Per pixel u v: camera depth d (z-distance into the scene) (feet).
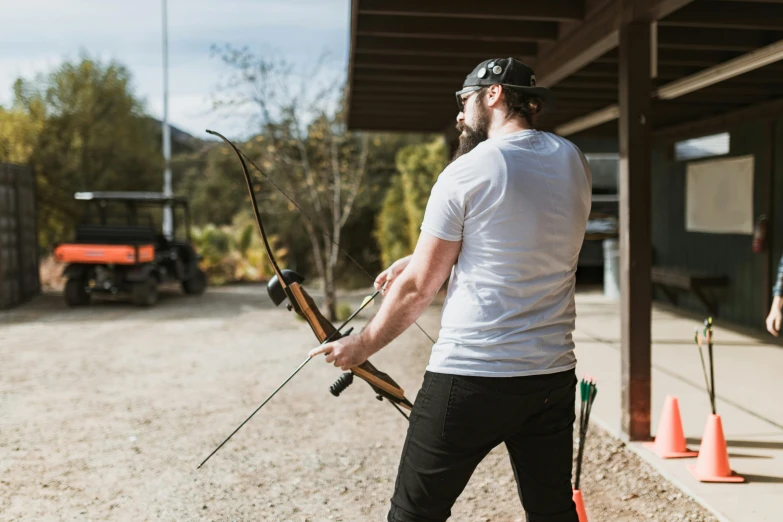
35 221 46.91
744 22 15.11
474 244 6.40
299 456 14.40
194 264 48.70
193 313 38.73
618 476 12.86
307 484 12.87
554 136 6.84
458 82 24.35
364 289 51.70
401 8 16.02
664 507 11.46
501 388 6.29
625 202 14.35
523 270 6.34
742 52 20.10
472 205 6.32
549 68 19.16
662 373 20.54
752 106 27.02
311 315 7.33
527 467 6.86
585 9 16.22
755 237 26.55
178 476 13.32
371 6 15.99
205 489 12.65
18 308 41.27
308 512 11.63
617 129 36.01
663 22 14.92
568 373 6.68
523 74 6.91
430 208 6.49
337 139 37.81
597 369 21.43
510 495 12.21
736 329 27.66
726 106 28.22
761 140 26.71
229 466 13.84
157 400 19.26
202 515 11.52
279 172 41.24
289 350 26.86
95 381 21.75
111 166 57.21
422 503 6.59
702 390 18.57
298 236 64.49
